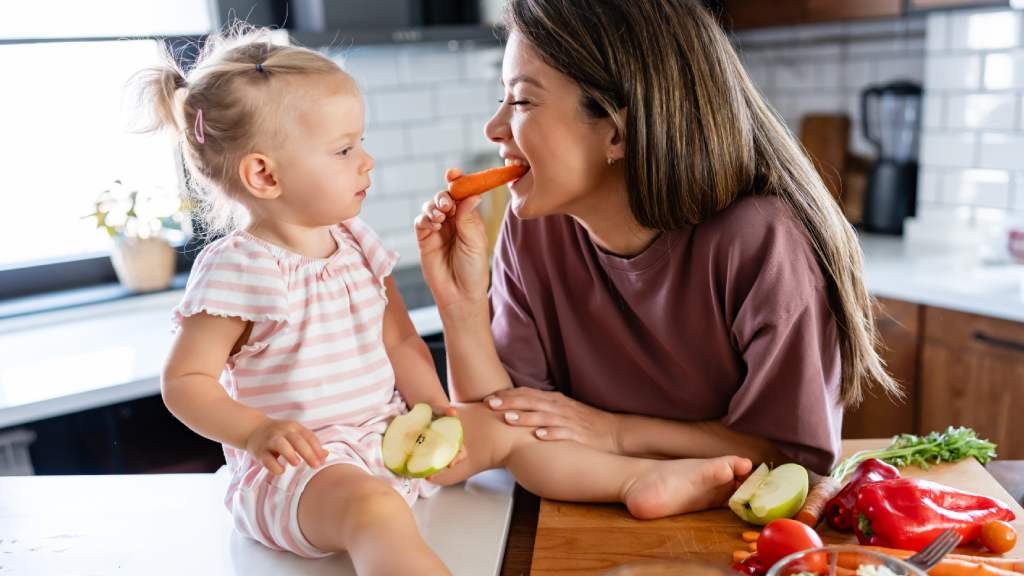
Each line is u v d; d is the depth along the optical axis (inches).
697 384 53.2
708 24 48.1
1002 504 43.4
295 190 46.4
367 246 50.8
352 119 46.9
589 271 54.6
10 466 76.5
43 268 100.2
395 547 39.3
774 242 47.6
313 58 47.4
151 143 100.4
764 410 49.8
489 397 54.3
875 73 113.5
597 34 45.8
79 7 94.7
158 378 78.8
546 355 58.6
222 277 45.8
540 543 44.9
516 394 53.7
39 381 78.4
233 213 52.1
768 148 50.4
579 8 46.4
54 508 50.6
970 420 87.7
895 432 94.6
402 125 113.6
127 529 48.0
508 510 49.3
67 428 78.7
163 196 96.9
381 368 50.1
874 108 111.7
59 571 43.9
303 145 45.7
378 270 50.3
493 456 51.4
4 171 97.0
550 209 50.6
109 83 98.3
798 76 122.5
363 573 39.3
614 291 54.1
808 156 55.9
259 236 48.3
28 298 99.1
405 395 53.3
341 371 48.3
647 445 53.5
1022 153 96.6
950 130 103.3
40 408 74.2
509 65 48.6
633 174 46.8
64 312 96.5
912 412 93.0
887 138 111.3
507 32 50.6
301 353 47.1
